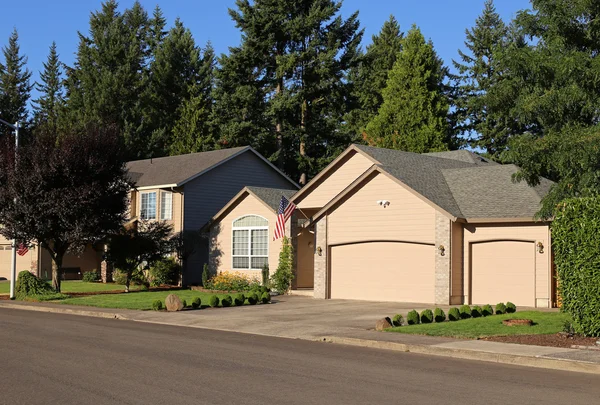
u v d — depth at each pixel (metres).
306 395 9.45
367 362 12.66
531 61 18.83
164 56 65.50
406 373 11.44
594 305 15.09
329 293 28.67
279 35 49.66
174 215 37.72
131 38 67.62
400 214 26.56
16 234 29.05
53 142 29.78
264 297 25.83
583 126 18.91
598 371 11.79
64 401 8.95
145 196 39.31
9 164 29.02
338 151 52.97
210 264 35.34
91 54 64.44
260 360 12.69
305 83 50.00
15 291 29.28
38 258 42.91
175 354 13.31
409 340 15.20
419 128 48.50
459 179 28.81
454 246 25.33
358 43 51.88
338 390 9.84
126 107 62.97
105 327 18.48
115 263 32.75
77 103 63.47
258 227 33.25
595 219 15.13
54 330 17.50
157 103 65.31
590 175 17.30
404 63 49.66
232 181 40.28
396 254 26.72
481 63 57.34
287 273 31.09
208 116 57.16
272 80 50.91
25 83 75.31
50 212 28.45
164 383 10.21
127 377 10.69
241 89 50.25
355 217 27.97
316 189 31.88
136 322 20.30
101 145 30.14
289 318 20.56
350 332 16.89
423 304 25.20
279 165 52.06
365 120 59.88
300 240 34.47
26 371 11.20
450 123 57.38
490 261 25.20
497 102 20.27
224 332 17.81
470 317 20.02
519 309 22.91
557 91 18.34
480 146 53.25
